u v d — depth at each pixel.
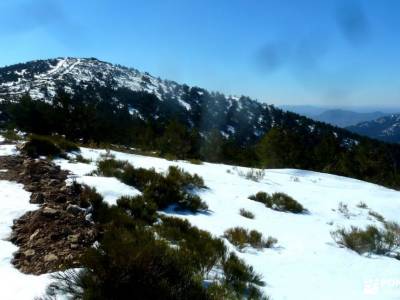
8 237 5.05
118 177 10.38
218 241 6.51
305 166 38.72
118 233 4.91
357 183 23.66
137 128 41.50
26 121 26.67
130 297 3.63
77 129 27.84
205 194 11.58
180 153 30.33
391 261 7.75
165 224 7.11
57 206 6.37
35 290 3.65
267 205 11.78
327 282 5.91
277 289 5.28
